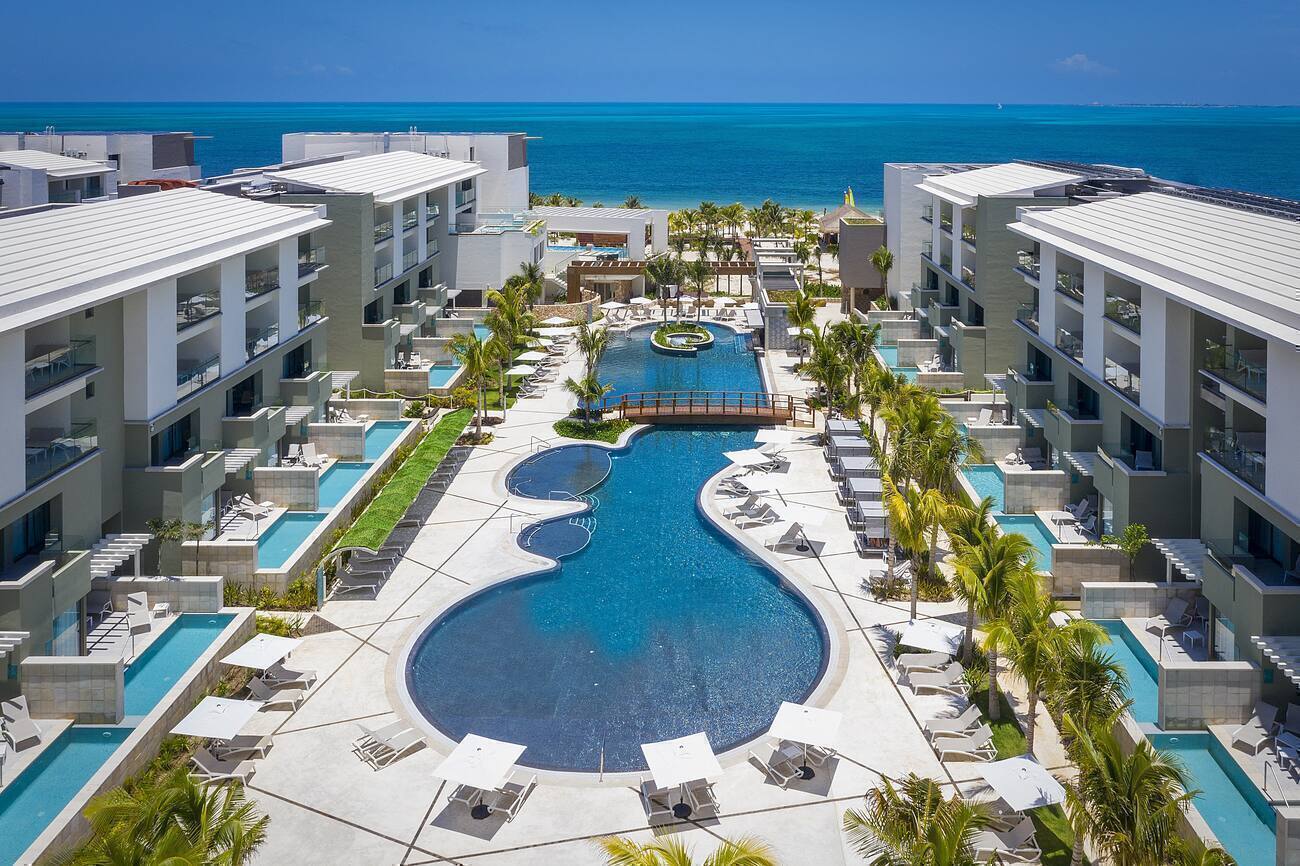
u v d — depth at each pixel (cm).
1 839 2502
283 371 5353
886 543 4484
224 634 3453
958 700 3288
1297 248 3600
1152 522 3922
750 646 3722
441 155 9825
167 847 1959
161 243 4178
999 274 6406
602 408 6669
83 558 3247
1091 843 2594
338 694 3325
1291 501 3033
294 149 9800
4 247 3522
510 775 2892
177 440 4306
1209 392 3778
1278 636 2969
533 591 4184
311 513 4641
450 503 5078
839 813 2730
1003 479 4909
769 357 8300
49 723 2919
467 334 7781
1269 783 2669
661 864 1994
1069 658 2722
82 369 3472
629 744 3089
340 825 2684
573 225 11862
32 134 9594
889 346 7906
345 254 6531
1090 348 4722
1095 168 7050
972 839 2438
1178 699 2962
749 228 15438
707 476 5638
